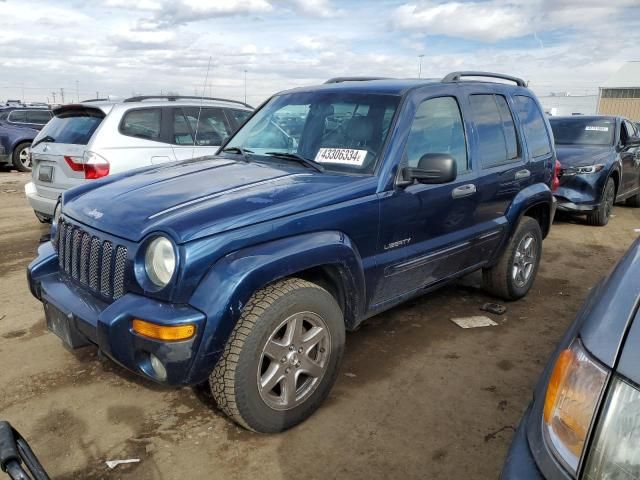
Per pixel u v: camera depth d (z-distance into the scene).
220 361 2.59
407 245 3.53
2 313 4.50
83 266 2.94
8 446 1.43
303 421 2.96
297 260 2.71
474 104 4.19
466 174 3.99
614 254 6.92
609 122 9.62
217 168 3.55
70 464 2.62
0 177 13.52
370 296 3.34
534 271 5.05
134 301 2.55
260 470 2.59
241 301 2.50
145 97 6.59
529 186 4.77
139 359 2.54
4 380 3.40
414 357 3.79
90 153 5.91
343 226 3.03
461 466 2.64
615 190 9.23
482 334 4.21
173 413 3.06
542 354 3.89
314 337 2.88
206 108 6.99
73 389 3.30
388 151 3.34
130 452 2.72
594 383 1.30
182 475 2.55
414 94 3.62
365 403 3.18
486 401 3.23
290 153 3.71
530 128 4.93
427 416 3.06
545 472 1.34
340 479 2.54
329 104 3.81
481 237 4.19
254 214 2.69
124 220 2.74
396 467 2.62
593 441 1.27
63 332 2.93
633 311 1.35
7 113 15.15
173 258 2.47
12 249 6.55
